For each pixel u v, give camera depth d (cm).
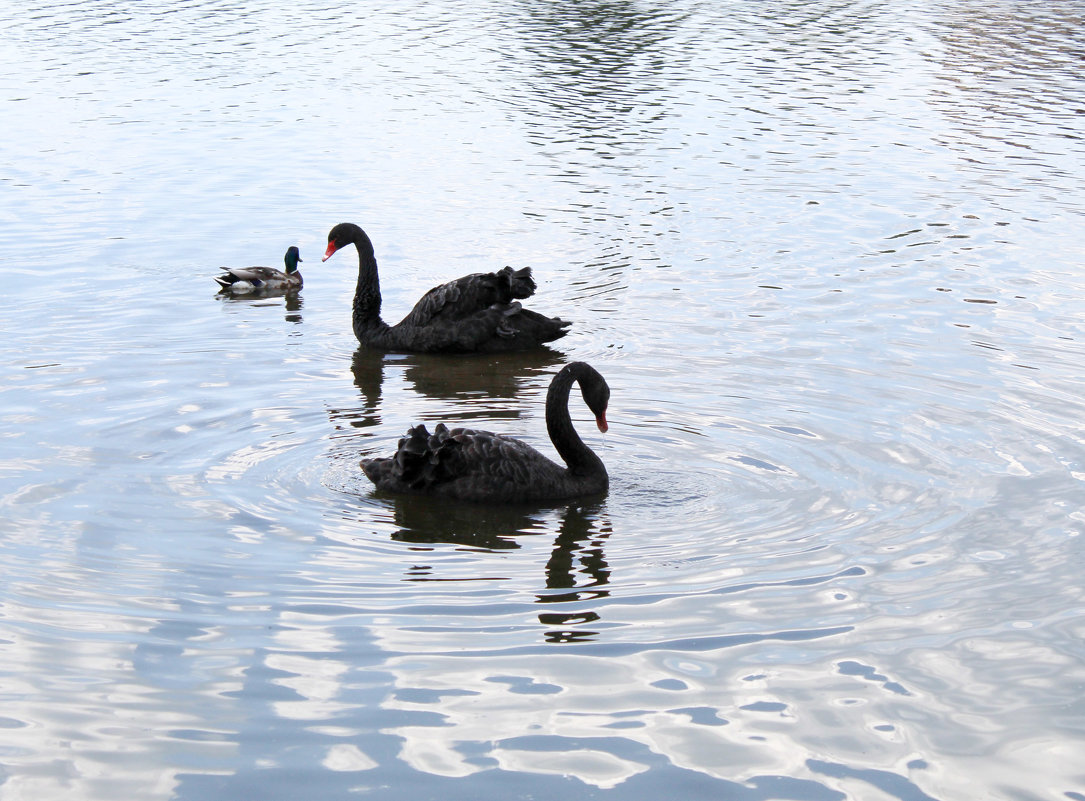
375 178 2202
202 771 642
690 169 2247
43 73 3088
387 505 991
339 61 3275
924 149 2373
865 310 1510
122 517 949
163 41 3553
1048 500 978
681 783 636
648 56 3338
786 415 1180
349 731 677
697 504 992
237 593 832
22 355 1362
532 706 703
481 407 1248
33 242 1814
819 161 2295
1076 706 704
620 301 1579
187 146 2403
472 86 2964
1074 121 2578
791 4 4247
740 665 747
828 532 930
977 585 845
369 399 1267
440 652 761
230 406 1222
